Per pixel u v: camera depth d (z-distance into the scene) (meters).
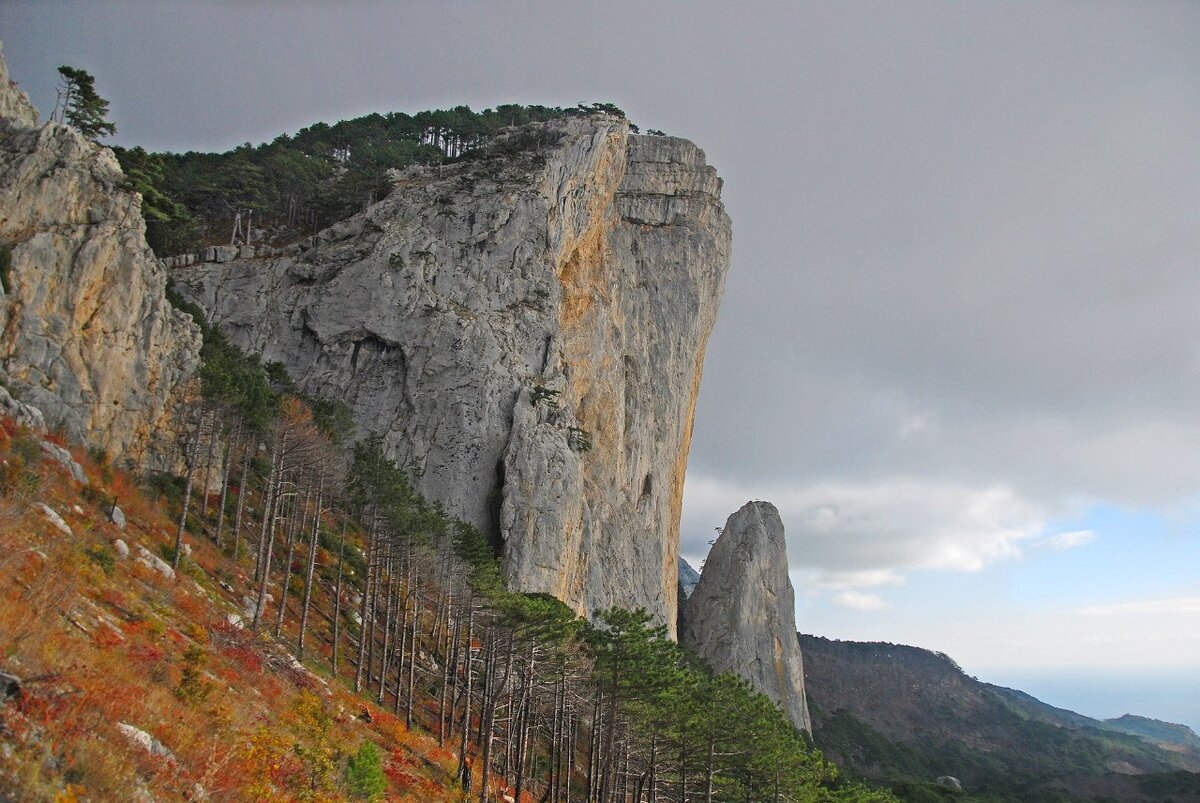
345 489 60.19
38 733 12.71
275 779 18.97
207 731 18.77
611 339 120.12
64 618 19.44
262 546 51.31
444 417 89.25
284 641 42.25
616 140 129.50
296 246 102.06
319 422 69.94
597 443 112.50
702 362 142.00
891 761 149.38
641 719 46.88
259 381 57.03
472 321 95.19
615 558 109.00
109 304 49.72
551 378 98.88
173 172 111.31
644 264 134.38
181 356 55.06
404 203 104.00
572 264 117.75
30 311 45.41
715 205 144.75
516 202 106.06
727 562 145.50
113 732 14.49
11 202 47.22
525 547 82.69
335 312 94.25
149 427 51.59
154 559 35.12
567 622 44.66
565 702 53.06
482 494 86.56
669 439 127.06
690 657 101.19
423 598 64.50
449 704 57.53
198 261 98.62
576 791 58.06
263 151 131.62
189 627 28.64
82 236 49.25
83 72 72.62
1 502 23.75
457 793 35.22
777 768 45.09
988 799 111.31
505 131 133.12
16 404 39.78
